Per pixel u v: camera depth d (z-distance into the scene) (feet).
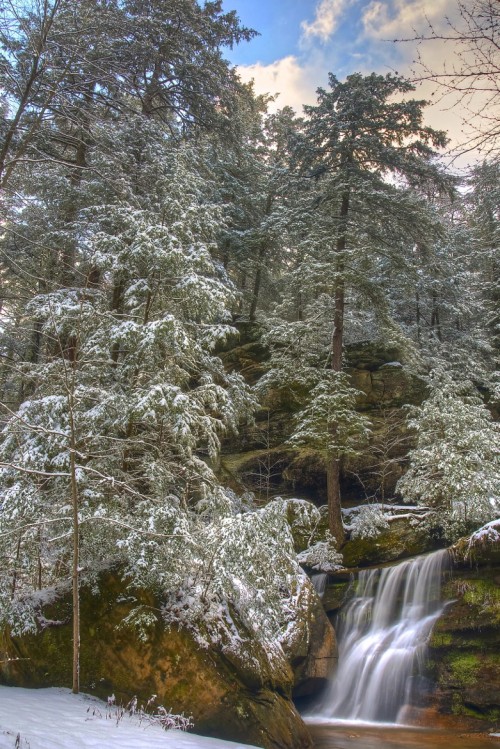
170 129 47.24
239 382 35.60
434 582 35.27
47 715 17.07
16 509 21.25
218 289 29.35
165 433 28.14
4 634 24.57
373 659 34.14
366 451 50.80
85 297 29.55
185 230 30.12
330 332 54.08
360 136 49.96
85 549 24.16
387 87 47.91
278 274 77.66
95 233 32.96
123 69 36.63
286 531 25.82
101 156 35.01
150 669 21.89
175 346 27.09
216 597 24.76
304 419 45.80
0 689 20.71
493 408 57.36
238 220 68.08
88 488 24.58
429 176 45.62
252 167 71.05
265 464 50.72
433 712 30.89
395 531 42.68
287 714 23.50
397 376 55.31
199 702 21.09
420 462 42.96
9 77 26.89
